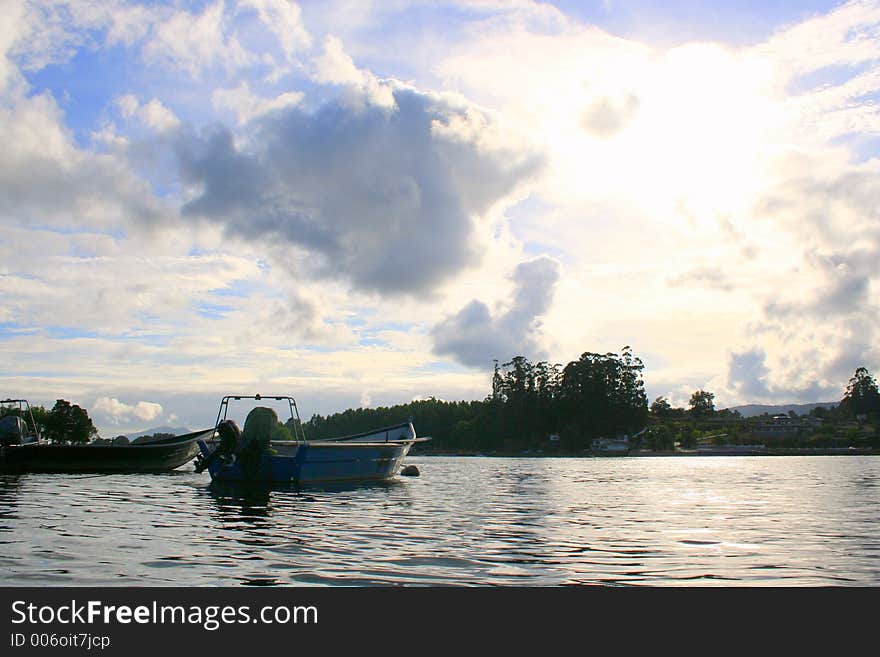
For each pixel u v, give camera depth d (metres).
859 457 108.81
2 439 28.42
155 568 8.93
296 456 22.80
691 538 11.91
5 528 12.04
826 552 10.55
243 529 12.50
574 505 18.16
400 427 34.12
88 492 19.55
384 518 14.48
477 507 17.23
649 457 116.88
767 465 62.75
